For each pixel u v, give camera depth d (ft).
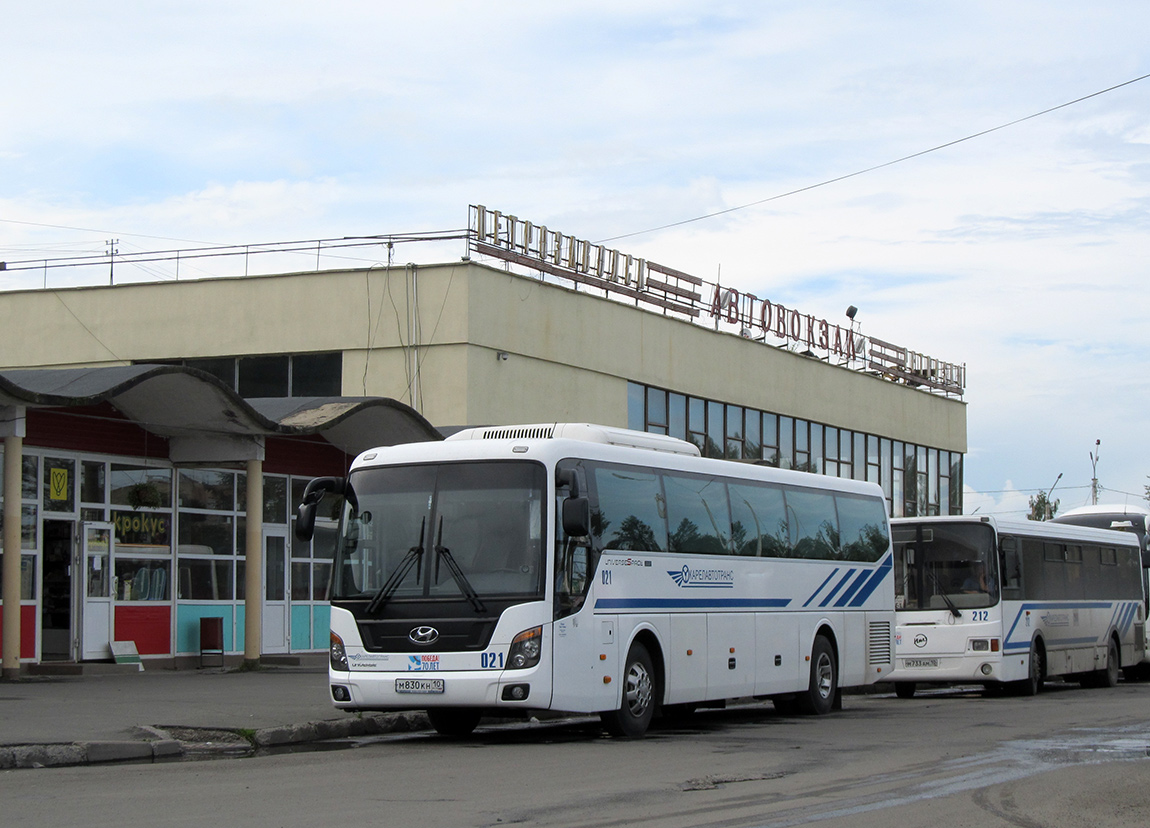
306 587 95.91
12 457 71.61
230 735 48.93
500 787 37.24
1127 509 112.68
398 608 50.06
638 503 55.72
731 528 62.44
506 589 49.29
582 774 40.45
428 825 30.35
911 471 185.37
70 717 51.96
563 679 49.52
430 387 109.91
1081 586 96.02
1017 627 84.17
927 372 191.62
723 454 143.33
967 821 31.65
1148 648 109.09
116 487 81.71
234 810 32.68
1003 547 83.61
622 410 127.13
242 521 90.22
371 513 51.88
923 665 82.38
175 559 84.94
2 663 71.51
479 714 56.24
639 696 54.29
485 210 112.78
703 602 59.36
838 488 73.26
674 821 31.17
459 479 51.31
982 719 63.72
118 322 121.19
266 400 89.40
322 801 34.32
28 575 75.82
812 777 39.93
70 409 78.64
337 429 92.12
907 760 44.62
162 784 37.81
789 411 155.12
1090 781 38.88
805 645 67.51
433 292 110.63
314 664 88.22
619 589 53.47
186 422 81.61
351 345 112.88
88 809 32.83
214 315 117.91
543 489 50.37
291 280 115.55
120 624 81.00
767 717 66.69
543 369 117.39
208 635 85.71
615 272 127.75
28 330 124.06
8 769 41.68
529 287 116.26
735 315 145.89
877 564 75.56
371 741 52.34
